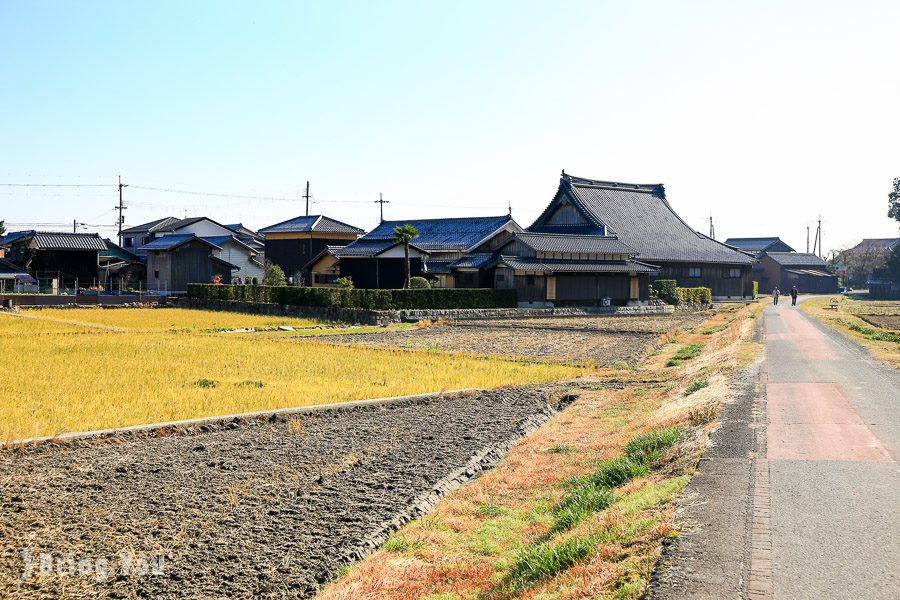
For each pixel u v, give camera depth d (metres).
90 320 49.00
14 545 10.61
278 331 43.94
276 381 24.22
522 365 29.36
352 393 22.19
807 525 8.55
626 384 24.41
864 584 7.01
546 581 8.25
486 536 10.84
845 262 129.38
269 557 10.33
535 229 79.69
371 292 51.09
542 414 20.16
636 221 79.88
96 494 12.72
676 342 39.19
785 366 22.66
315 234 84.56
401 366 28.36
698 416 15.18
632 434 15.77
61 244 76.12
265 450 15.77
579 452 15.12
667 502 9.69
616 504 10.41
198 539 10.91
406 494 12.98
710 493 9.80
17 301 60.97
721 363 23.58
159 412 18.73
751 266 82.50
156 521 11.55
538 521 11.18
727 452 12.00
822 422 14.28
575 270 60.00
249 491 13.02
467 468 14.64
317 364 28.45
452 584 9.21
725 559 7.63
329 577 9.77
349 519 11.73
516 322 51.91
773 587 6.97
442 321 50.38
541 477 13.54
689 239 81.19
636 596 7.02
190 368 26.44
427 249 67.56
